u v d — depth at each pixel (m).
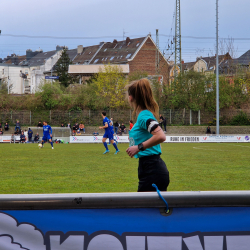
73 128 37.78
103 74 43.50
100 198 1.92
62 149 20.78
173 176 9.07
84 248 1.93
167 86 43.69
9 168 10.77
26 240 1.91
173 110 40.91
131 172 9.87
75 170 10.30
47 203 1.91
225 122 41.53
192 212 1.96
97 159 13.90
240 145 25.67
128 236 1.95
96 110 41.62
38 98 41.97
